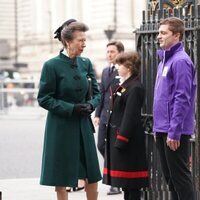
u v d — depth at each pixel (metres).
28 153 28.38
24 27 112.75
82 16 100.25
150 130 13.95
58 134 13.00
